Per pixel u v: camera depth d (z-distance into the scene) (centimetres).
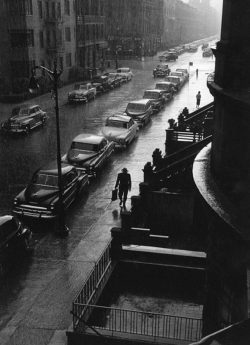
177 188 1744
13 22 4522
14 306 1069
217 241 707
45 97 4556
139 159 2402
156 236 1320
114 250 1195
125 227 1330
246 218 596
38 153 2470
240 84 627
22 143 2702
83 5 6000
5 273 1218
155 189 1741
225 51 629
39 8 4831
